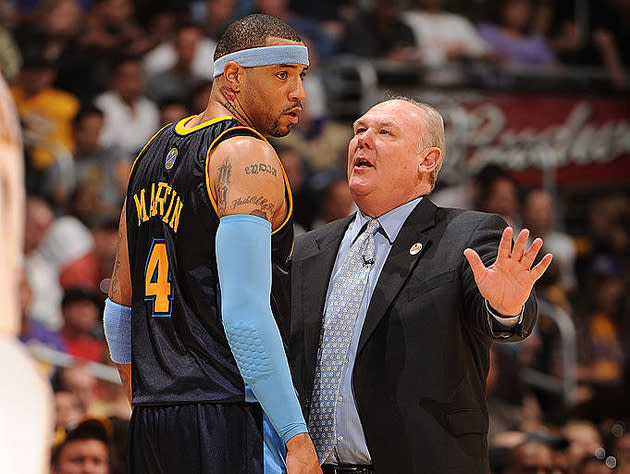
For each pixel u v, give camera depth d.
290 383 6.94
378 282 8.64
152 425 7.32
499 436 16.44
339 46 28.42
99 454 12.32
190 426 7.12
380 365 8.38
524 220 25.20
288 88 7.49
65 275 22.31
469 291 8.20
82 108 24.70
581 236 30.28
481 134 27.67
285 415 6.89
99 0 27.39
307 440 6.94
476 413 8.38
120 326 8.09
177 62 26.61
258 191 6.99
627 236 29.94
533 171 27.98
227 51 7.50
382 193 8.91
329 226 9.60
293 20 28.41
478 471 8.27
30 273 21.91
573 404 19.34
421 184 9.09
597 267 28.94
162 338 7.35
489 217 8.77
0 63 25.36
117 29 27.38
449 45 29.77
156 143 7.88
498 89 28.09
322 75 26.75
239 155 7.05
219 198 7.05
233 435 7.10
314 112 26.11
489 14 31.59
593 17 32.25
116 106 25.42
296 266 9.27
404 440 8.17
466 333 8.41
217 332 7.19
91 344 20.02
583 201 30.27
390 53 28.30
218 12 27.70
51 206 23.91
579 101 29.17
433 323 8.31
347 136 26.28
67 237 22.69
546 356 23.59
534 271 7.27
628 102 29.77
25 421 2.56
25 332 19.39
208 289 7.19
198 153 7.29
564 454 15.12
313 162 25.50
